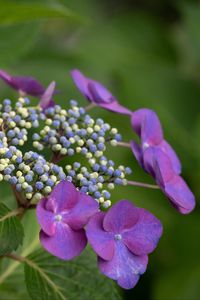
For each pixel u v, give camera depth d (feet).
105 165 1.54
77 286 1.61
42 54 2.51
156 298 2.15
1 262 1.69
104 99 1.69
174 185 1.58
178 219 2.22
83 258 1.63
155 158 1.53
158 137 1.66
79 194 1.43
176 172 1.66
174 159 1.67
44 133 1.56
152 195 2.23
